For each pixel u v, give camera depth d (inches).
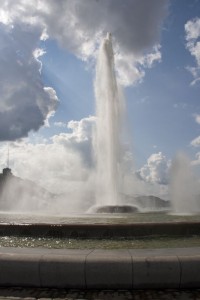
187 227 495.2
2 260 318.7
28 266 314.7
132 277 304.2
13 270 316.5
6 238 497.0
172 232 491.5
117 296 289.9
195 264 304.5
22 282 315.3
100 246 436.1
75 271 308.8
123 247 427.2
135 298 284.7
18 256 320.5
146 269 304.3
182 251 335.0
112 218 780.0
